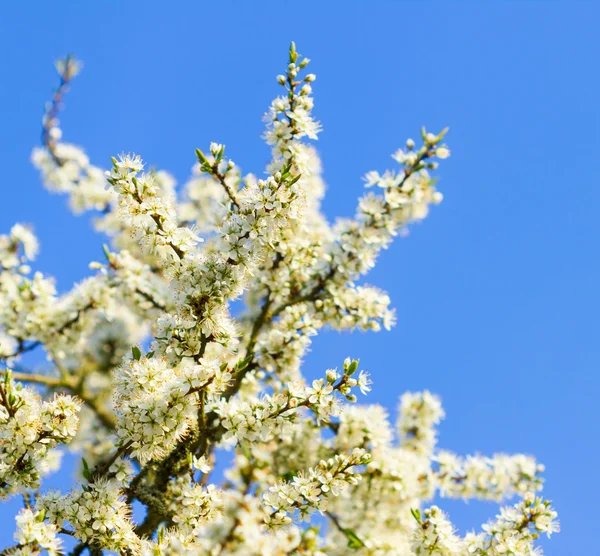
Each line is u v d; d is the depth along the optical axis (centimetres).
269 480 609
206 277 621
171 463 736
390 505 876
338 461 621
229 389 847
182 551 573
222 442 834
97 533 595
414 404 1020
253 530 401
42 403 621
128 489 714
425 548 714
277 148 748
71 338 985
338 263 921
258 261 662
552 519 726
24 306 952
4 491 593
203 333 625
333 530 858
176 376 617
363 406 924
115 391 631
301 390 631
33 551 531
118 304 1029
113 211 1211
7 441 588
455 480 1000
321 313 941
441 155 892
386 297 937
